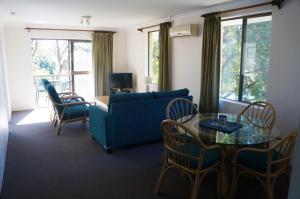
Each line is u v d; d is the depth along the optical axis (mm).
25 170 3180
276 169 2264
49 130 4941
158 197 2576
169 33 5609
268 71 3646
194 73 5141
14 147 3996
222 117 2938
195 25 4906
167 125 2412
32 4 4312
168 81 5875
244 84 4348
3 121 3637
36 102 7188
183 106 4051
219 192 2555
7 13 5113
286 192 2652
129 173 3111
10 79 6547
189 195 2613
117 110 3715
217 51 4426
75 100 5465
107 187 2771
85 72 7605
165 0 4055
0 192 2598
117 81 7266
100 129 3918
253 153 2453
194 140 2266
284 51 3383
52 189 2721
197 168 2275
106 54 7512
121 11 5000
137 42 7293
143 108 3918
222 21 4488
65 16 5559
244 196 2592
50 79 7332
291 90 3328
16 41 6504
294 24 3229
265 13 3791
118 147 3977
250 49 4184
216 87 4531
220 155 2445
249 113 3973
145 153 3764
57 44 7219
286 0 3305
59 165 3338
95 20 6219
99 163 3406
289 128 3389
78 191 2686
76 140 4363
